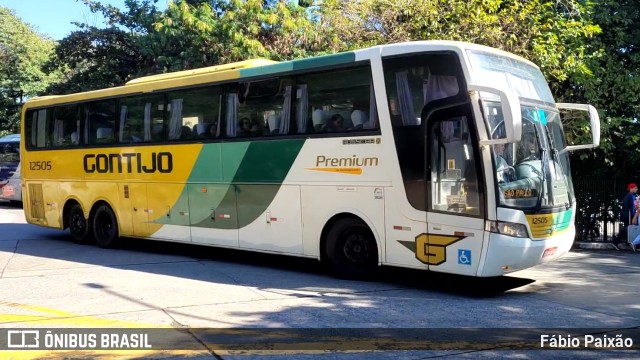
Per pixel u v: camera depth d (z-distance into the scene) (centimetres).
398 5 1516
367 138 877
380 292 841
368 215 876
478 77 800
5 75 3766
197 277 952
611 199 1593
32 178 1491
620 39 1612
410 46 843
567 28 1490
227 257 1173
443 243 805
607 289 889
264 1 2016
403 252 844
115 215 1273
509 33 1438
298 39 1936
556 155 888
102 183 1297
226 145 1055
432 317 702
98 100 1307
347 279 930
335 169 911
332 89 923
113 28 2548
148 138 1194
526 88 874
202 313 712
